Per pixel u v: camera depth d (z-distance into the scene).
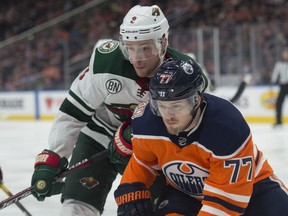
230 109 2.07
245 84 3.75
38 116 11.57
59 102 11.25
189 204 2.30
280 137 7.43
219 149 2.03
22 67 11.56
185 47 9.89
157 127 2.11
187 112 2.00
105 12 12.71
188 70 2.00
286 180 4.53
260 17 11.90
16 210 3.75
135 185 2.27
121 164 2.70
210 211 2.06
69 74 11.08
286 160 5.51
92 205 2.68
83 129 2.84
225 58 9.78
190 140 2.07
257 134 7.89
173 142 2.10
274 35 9.56
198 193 2.26
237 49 9.73
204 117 2.04
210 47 9.81
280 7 11.95
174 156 2.14
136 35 2.34
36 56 11.41
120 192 2.28
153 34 2.36
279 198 2.23
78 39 11.04
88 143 2.83
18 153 6.51
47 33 11.48
